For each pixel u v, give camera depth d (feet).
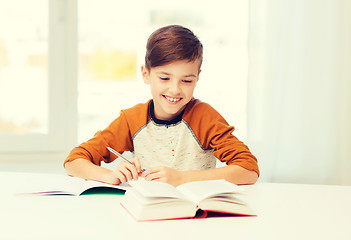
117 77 6.82
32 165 6.21
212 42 6.79
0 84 6.46
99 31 6.75
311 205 3.01
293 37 6.47
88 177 3.66
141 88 6.82
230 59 6.79
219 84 6.77
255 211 2.80
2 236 2.20
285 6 6.34
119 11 6.79
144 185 2.75
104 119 6.82
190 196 2.74
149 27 6.86
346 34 6.44
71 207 2.81
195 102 4.50
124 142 4.46
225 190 2.69
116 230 2.31
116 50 6.81
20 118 6.54
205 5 6.84
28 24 6.48
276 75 6.30
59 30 6.49
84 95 6.75
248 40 6.31
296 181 6.48
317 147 6.48
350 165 6.46
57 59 6.50
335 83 6.48
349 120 6.45
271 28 6.29
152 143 4.39
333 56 6.46
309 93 6.47
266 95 6.31
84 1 6.68
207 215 2.66
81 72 6.73
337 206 3.00
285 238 2.25
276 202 3.08
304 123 6.47
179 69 3.89
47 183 3.42
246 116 6.35
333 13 6.43
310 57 6.45
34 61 6.53
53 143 6.57
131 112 4.49
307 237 2.27
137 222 2.47
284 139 6.49
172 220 2.53
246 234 2.30
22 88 6.53
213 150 4.36
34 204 2.87
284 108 6.48
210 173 3.59
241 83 6.79
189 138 4.34
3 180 3.67
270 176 6.35
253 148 6.33
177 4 6.86
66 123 6.59
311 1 6.41
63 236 2.21
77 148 4.17
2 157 6.38
